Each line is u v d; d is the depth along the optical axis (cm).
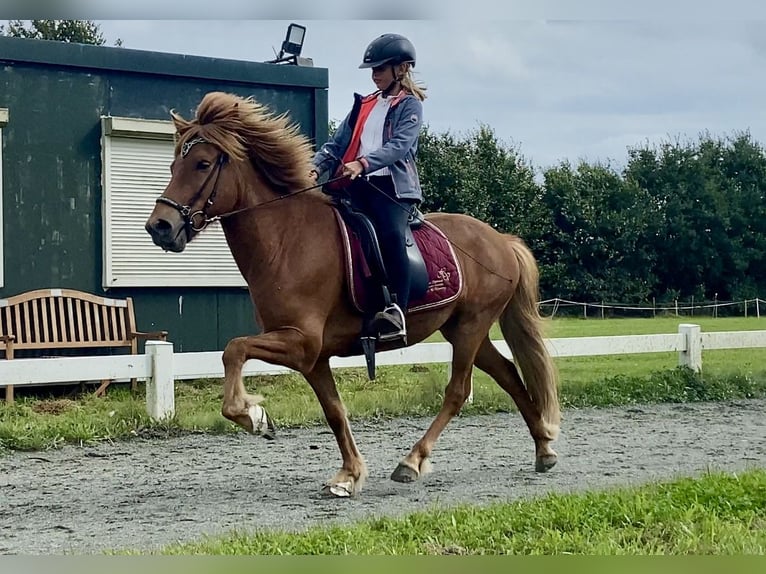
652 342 1352
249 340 620
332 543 508
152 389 1016
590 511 565
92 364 990
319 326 648
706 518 539
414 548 496
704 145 4803
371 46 689
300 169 665
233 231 651
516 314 791
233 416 600
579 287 4250
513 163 4266
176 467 820
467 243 755
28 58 1214
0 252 1199
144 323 1302
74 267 1259
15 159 1216
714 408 1209
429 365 1608
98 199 1277
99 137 1277
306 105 1425
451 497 684
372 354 678
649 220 4406
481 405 1165
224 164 638
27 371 962
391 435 999
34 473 791
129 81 1297
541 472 784
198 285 1345
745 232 4512
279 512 638
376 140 690
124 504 668
